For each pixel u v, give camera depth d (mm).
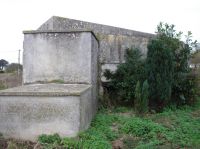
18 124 3438
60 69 4582
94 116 4605
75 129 3316
